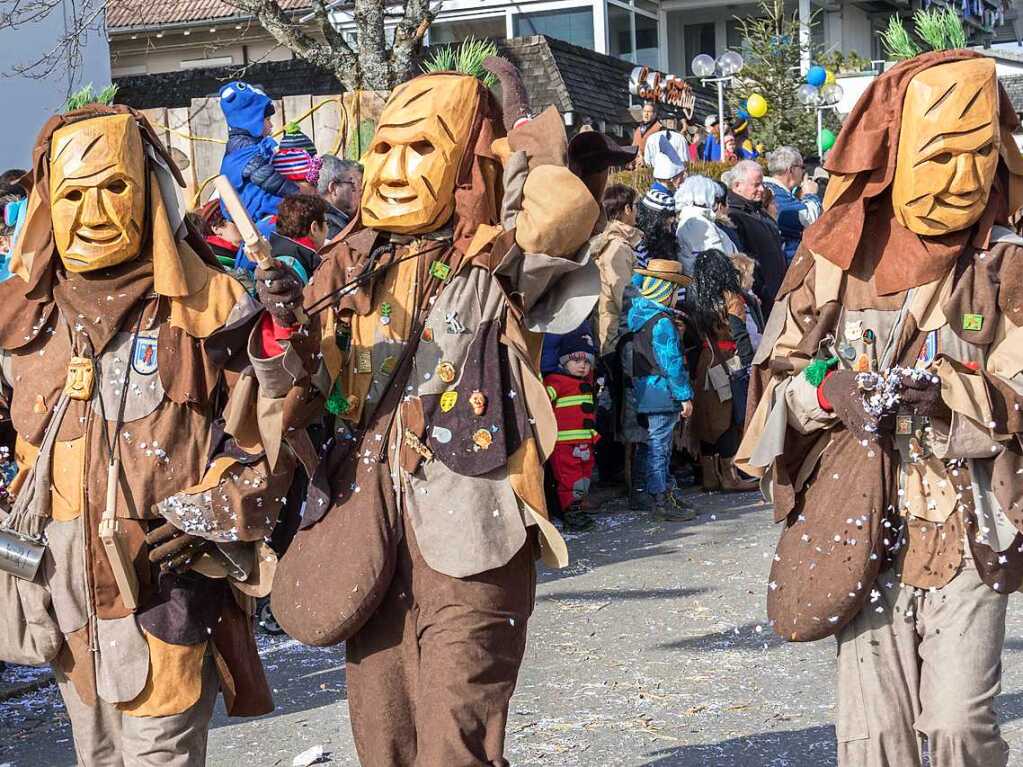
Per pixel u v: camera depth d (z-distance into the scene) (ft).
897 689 14.92
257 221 32.94
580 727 21.76
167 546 15.11
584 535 37.27
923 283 14.88
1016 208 15.39
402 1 52.54
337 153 45.80
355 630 14.55
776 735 21.08
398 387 14.98
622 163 15.40
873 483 14.85
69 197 15.26
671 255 40.01
